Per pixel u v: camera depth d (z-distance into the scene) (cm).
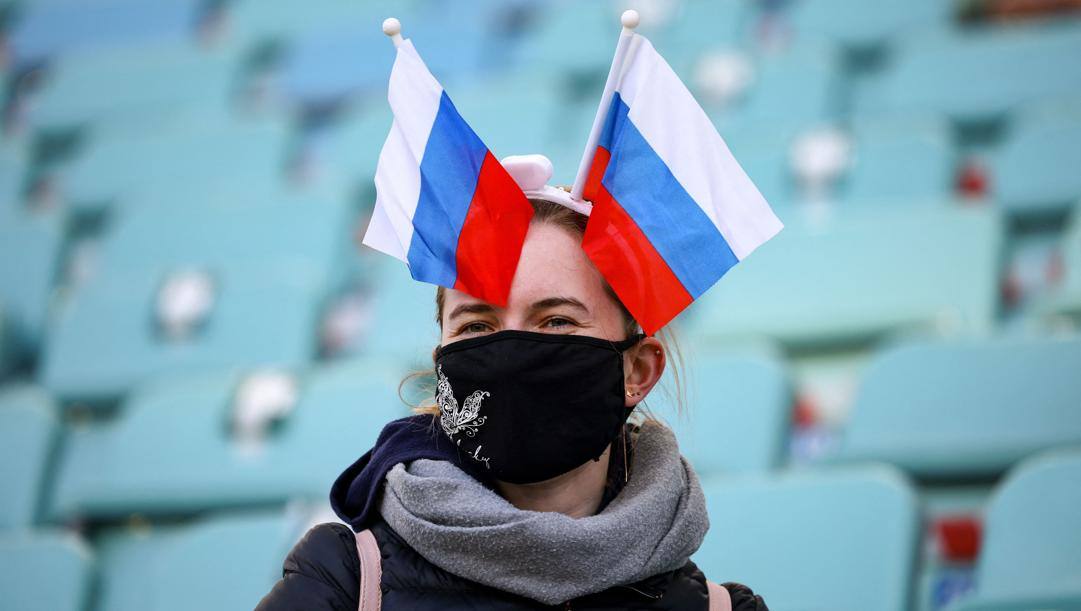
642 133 586
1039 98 1722
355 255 1752
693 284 573
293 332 1501
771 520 983
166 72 2270
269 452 1281
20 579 1155
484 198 576
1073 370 1106
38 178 2145
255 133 1989
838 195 1566
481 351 559
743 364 1187
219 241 1716
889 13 2022
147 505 1303
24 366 1702
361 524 573
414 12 2344
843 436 1144
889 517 958
